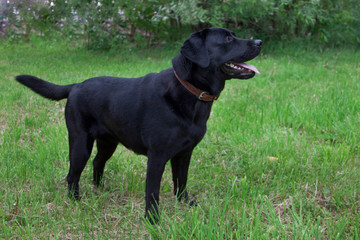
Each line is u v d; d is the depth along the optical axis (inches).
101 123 123.0
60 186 136.9
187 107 107.2
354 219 108.6
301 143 167.2
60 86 132.6
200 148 166.7
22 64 349.4
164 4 371.6
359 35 440.8
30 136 179.6
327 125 188.2
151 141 109.9
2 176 135.0
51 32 438.3
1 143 166.9
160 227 108.0
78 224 108.7
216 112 208.5
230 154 161.3
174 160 122.6
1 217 112.8
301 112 201.0
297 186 131.6
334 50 422.6
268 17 419.8
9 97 235.6
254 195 121.1
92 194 123.4
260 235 97.1
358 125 180.4
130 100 114.2
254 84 276.8
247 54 110.1
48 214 114.8
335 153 151.9
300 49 405.4
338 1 415.2
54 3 401.1
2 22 422.3
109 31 430.6
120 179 143.2
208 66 108.7
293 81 285.4
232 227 107.8
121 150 169.8
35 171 141.3
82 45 467.2
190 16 340.8
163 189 135.7
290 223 109.6
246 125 187.2
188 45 108.2
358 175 136.2
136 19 414.0
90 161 155.6
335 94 229.3
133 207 122.2
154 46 452.1
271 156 157.5
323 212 113.0
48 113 219.0
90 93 122.8
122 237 103.7
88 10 406.6
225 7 376.8
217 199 119.9
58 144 163.6
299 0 383.9
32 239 100.6
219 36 110.7
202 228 98.2
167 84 108.7
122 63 359.3
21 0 394.3
